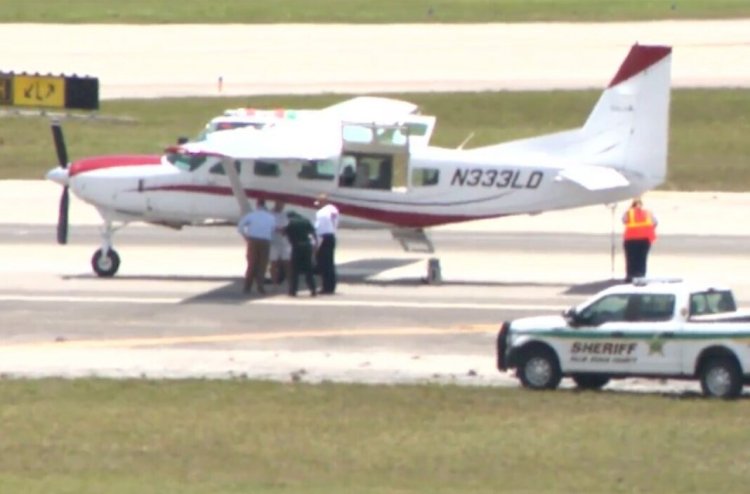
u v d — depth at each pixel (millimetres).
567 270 160750
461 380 112312
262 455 90312
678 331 103938
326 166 152875
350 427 97562
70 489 80000
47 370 116188
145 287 151250
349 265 164250
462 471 86312
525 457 89562
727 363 102875
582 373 106688
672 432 95250
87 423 98562
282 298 145375
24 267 162375
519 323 108812
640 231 148000
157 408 103062
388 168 152625
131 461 88750
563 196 151625
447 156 152625
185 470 86500
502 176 151625
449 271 160625
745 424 97125
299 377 113312
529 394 106500
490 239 180250
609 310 106250
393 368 116750
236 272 160000
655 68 150875
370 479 84250
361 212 153375
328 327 132250
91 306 141625
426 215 152875
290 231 145500
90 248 174000
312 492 79812
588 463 88250
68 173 158125
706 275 155875
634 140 151750
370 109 172750
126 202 156125
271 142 152375
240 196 152125
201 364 118375
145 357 120938
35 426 97688
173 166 156125
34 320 135375
